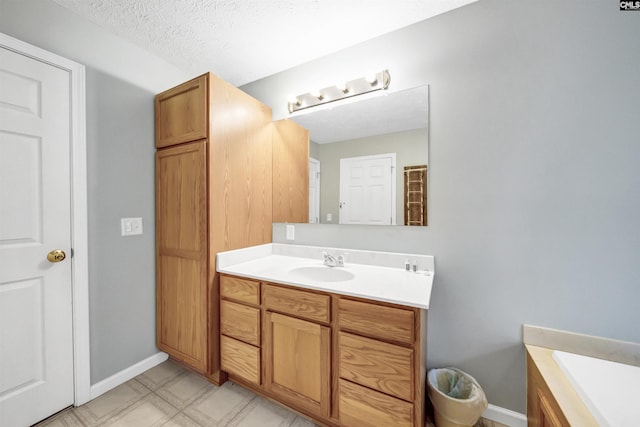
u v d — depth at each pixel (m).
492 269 1.37
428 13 1.46
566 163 1.23
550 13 1.24
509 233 1.33
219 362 1.59
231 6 1.38
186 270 1.64
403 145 1.58
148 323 1.77
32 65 1.26
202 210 1.55
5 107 1.19
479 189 1.39
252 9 1.41
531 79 1.28
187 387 1.57
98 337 1.51
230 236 1.68
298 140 1.94
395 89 1.60
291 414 1.37
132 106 1.68
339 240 1.80
